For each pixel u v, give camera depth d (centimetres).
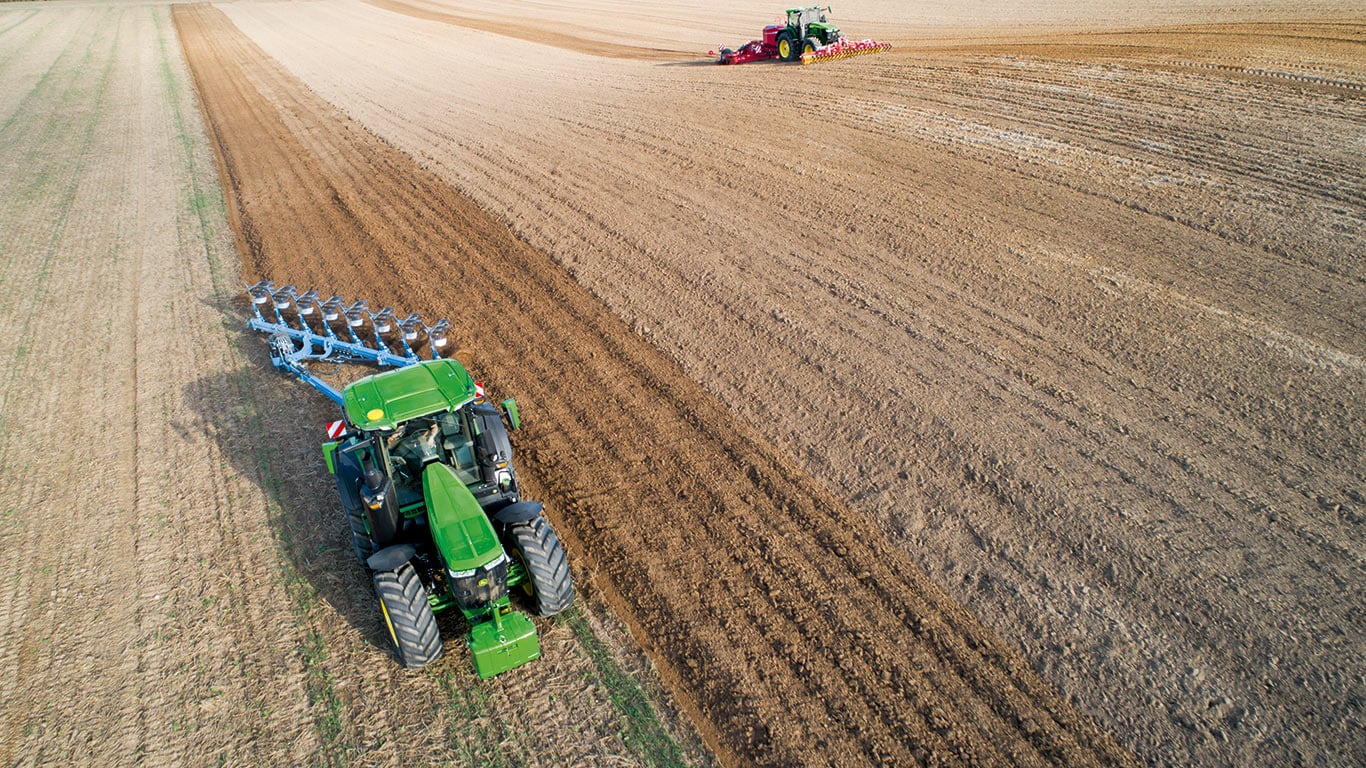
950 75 2362
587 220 1606
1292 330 1056
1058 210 1453
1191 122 1775
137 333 1292
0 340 1298
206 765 601
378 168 2047
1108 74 2175
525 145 2134
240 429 1017
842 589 721
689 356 1120
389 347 1206
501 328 1235
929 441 905
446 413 734
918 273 1280
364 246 1579
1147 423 904
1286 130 1673
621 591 738
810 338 1130
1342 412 895
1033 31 2962
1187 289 1172
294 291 1390
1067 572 721
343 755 600
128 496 905
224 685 665
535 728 612
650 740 600
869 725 600
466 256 1497
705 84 2634
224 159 2223
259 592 757
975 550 754
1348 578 692
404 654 637
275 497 884
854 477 862
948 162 1722
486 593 617
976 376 1012
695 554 772
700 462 905
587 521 827
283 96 3019
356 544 725
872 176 1688
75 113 2892
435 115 2552
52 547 835
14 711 655
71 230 1769
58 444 1012
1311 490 791
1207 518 766
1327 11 2731
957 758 573
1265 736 574
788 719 608
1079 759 568
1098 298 1166
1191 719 589
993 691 620
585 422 994
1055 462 855
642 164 1897
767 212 1562
